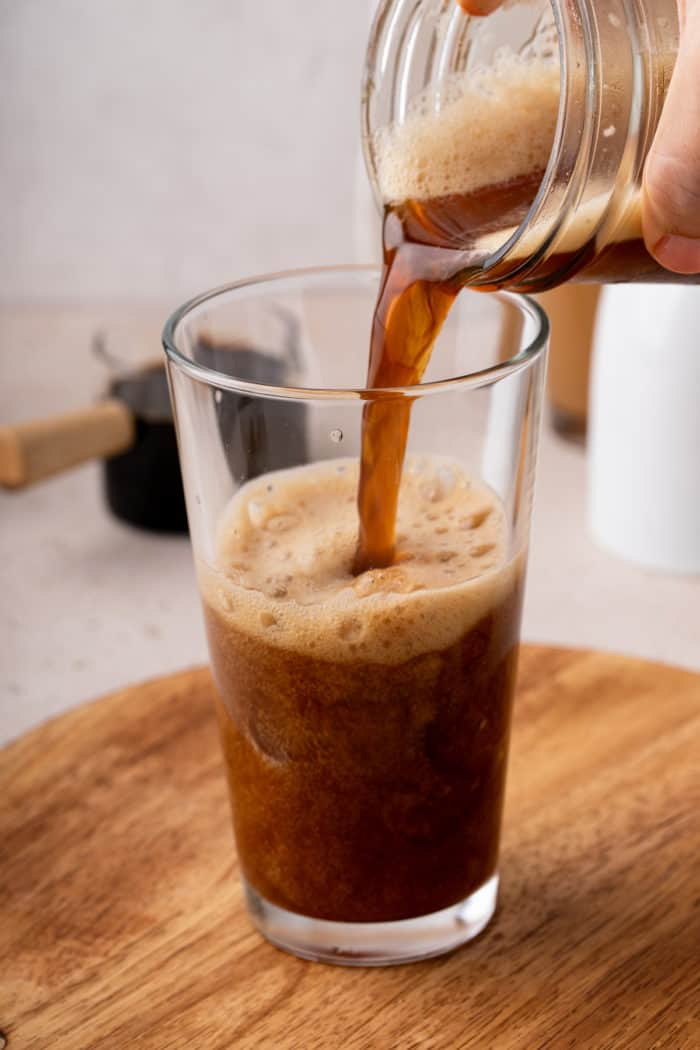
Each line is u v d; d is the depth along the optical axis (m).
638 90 0.43
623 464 0.71
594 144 0.43
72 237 0.95
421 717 0.45
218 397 0.45
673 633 0.68
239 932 0.49
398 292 0.47
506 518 0.46
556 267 0.45
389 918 0.47
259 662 0.45
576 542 0.74
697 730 0.56
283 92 0.89
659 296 0.67
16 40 0.86
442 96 0.48
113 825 0.53
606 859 0.51
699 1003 0.46
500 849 0.52
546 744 0.56
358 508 0.44
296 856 0.47
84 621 0.71
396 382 0.47
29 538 0.77
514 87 0.47
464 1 0.47
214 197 0.93
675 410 0.68
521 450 0.45
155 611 0.71
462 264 0.45
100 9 0.85
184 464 0.46
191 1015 0.47
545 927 0.49
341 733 0.45
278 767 0.46
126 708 0.58
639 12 0.44
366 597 0.44
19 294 0.97
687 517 0.70
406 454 0.46
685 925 0.49
